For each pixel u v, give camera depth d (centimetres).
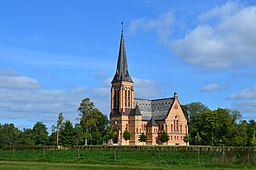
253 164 4494
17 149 10431
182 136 19250
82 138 15788
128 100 19162
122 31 19988
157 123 19100
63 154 7756
